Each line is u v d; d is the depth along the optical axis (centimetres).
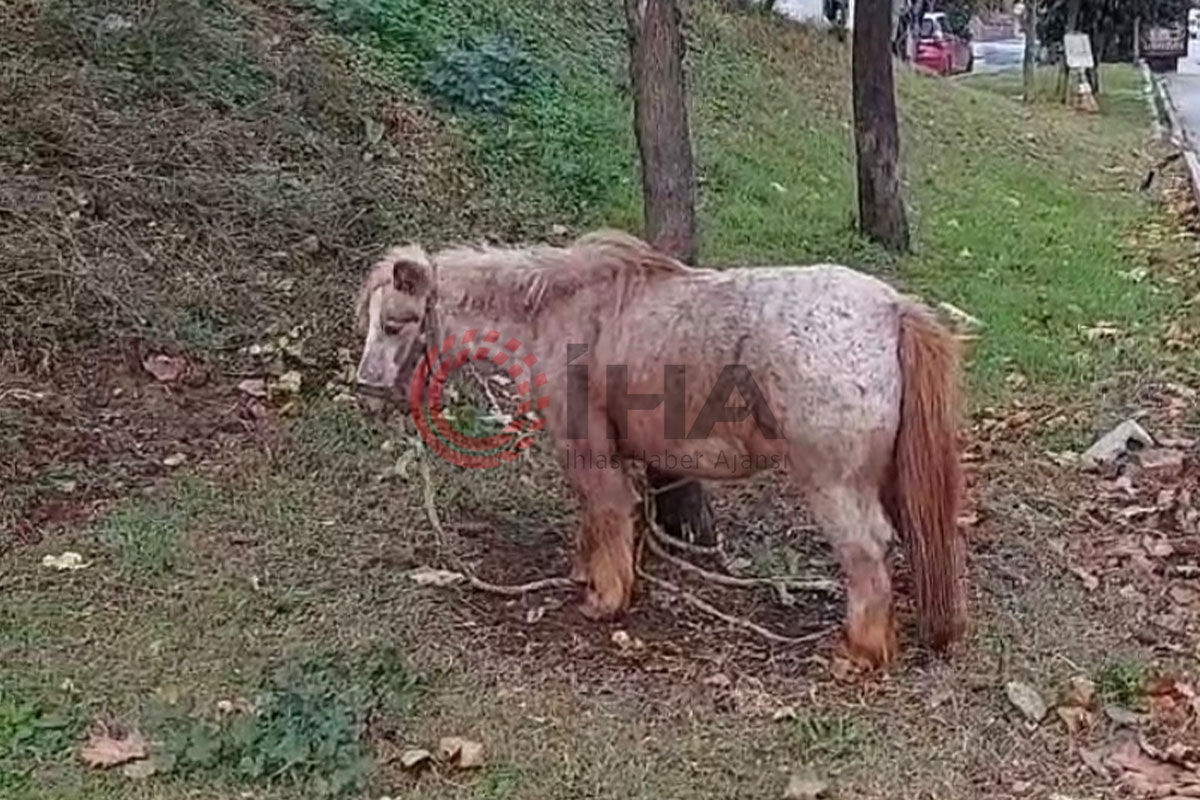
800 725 431
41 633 476
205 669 458
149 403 648
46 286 692
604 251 468
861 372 426
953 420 440
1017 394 729
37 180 750
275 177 818
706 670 461
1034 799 400
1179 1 3123
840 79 1506
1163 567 546
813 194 1074
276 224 785
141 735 422
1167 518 588
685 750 419
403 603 498
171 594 504
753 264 872
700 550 536
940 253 995
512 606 500
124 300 701
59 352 665
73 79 827
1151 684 459
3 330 663
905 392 434
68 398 641
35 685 446
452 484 593
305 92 905
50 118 789
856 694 447
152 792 396
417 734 425
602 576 489
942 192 1195
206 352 691
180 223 763
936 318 466
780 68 1445
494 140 954
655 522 536
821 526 452
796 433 433
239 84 885
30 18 864
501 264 477
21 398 632
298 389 671
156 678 452
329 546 541
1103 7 2967
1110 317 873
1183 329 845
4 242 706
